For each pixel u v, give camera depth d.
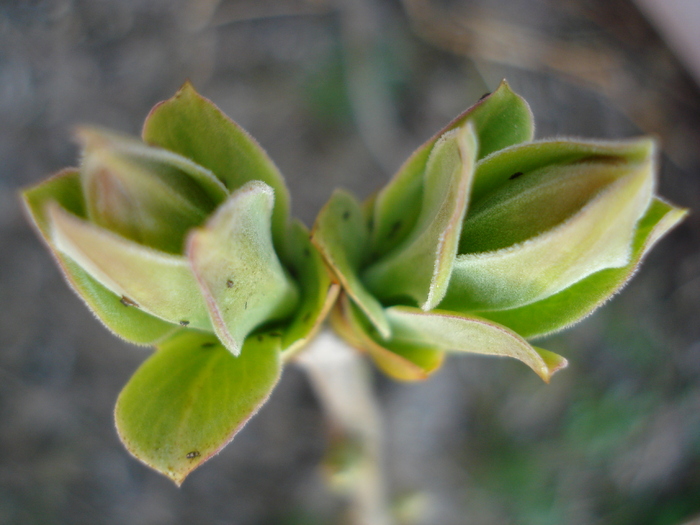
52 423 0.11
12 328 0.11
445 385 0.11
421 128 0.11
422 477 0.11
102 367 0.11
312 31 0.11
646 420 0.11
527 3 0.12
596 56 0.12
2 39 0.11
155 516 0.11
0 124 0.11
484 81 0.12
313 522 0.11
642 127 0.12
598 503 0.11
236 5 0.11
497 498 0.11
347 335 0.05
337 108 0.11
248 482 0.11
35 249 0.11
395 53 0.11
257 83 0.11
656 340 0.11
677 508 0.11
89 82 0.11
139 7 0.11
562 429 0.11
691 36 0.11
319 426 0.11
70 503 0.11
